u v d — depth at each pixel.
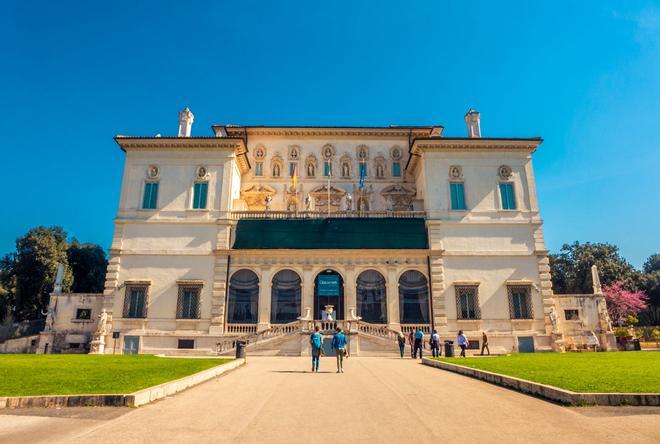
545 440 9.36
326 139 54.19
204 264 41.03
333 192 52.25
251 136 54.09
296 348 35.72
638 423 10.56
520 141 44.00
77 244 72.56
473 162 44.22
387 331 37.28
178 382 15.28
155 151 44.06
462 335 33.00
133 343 39.03
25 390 13.52
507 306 40.31
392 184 52.75
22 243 60.97
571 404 12.41
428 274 41.28
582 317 41.00
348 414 11.78
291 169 53.16
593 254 73.31
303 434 9.84
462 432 10.00
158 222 42.03
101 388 13.86
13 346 40.91
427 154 44.41
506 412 11.95
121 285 40.38
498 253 41.56
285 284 41.16
